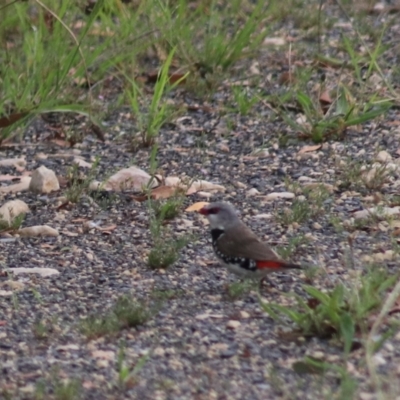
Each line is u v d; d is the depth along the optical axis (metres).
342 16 20.06
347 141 14.09
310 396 7.31
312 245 10.55
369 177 12.38
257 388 7.49
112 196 12.26
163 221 11.51
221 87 16.56
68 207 12.12
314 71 16.73
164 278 9.95
